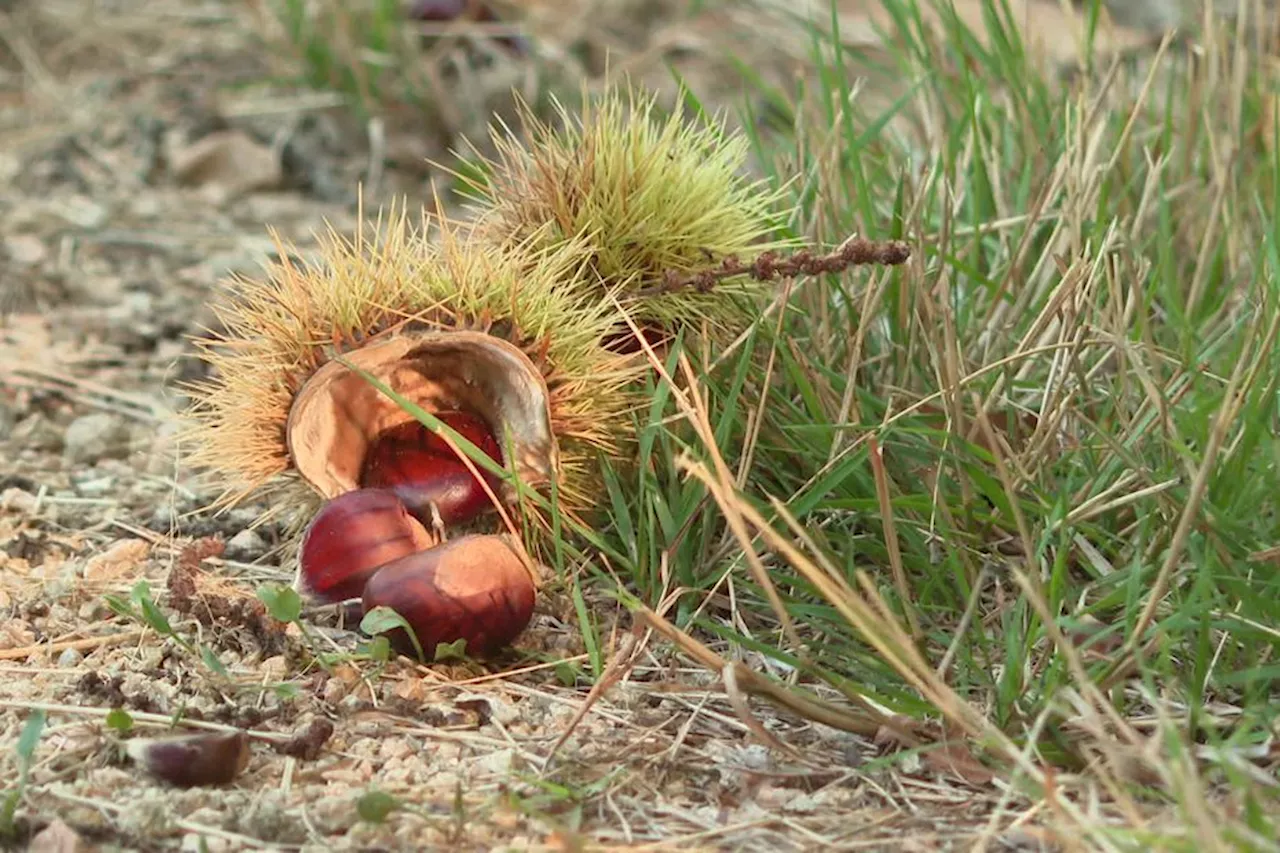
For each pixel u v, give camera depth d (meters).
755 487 1.05
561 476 1.03
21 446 1.12
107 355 1.18
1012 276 1.09
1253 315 1.05
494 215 1.06
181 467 1.11
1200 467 1.00
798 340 1.07
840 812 0.96
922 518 1.04
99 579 1.05
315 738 0.98
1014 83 1.15
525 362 1.02
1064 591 1.02
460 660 1.01
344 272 1.03
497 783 0.97
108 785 0.97
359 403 1.02
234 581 1.05
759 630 1.03
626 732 0.99
